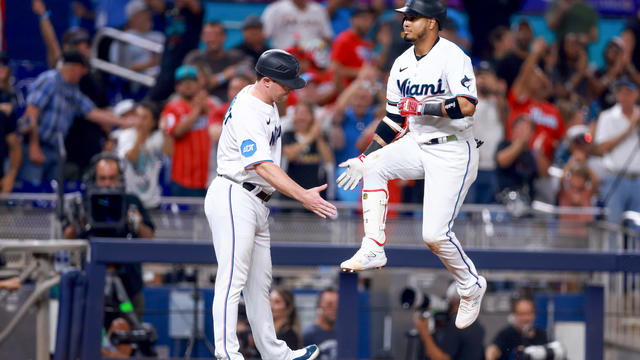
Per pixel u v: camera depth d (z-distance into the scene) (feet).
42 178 96.68
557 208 100.78
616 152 107.96
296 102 104.37
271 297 76.95
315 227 91.97
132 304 77.20
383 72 107.96
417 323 78.84
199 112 95.86
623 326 82.64
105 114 98.94
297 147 94.27
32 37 110.22
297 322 77.61
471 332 79.00
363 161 49.49
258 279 53.83
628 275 90.74
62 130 96.63
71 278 71.87
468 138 49.21
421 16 46.91
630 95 108.06
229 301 51.26
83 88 103.04
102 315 71.82
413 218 94.27
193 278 86.33
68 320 71.67
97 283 71.77
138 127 93.81
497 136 102.78
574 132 108.58
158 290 78.89
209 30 106.93
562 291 94.38
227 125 51.31
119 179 78.79
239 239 51.21
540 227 94.02
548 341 80.18
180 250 72.28
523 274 94.17
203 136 95.86
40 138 95.96
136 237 79.82
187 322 77.61
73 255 79.71
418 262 74.64
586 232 94.53
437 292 87.51
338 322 73.72
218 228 51.52
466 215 93.66
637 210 107.24
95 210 77.25
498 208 94.38
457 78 46.62
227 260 51.31
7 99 96.89
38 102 95.45
